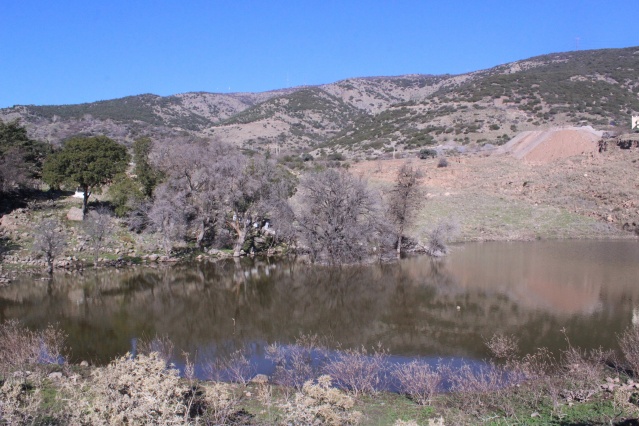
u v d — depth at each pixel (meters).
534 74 131.00
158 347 19.20
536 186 62.66
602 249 42.44
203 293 30.33
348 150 104.06
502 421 11.43
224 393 11.31
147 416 8.59
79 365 16.80
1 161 44.38
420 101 131.00
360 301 27.45
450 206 58.72
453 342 19.64
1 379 13.00
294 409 10.34
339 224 39.56
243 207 43.69
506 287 29.09
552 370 16.11
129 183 44.84
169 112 177.25
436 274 34.06
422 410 12.40
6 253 36.50
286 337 21.02
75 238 40.31
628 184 57.72
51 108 145.50
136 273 35.62
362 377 15.12
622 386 13.09
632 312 23.00
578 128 81.69
